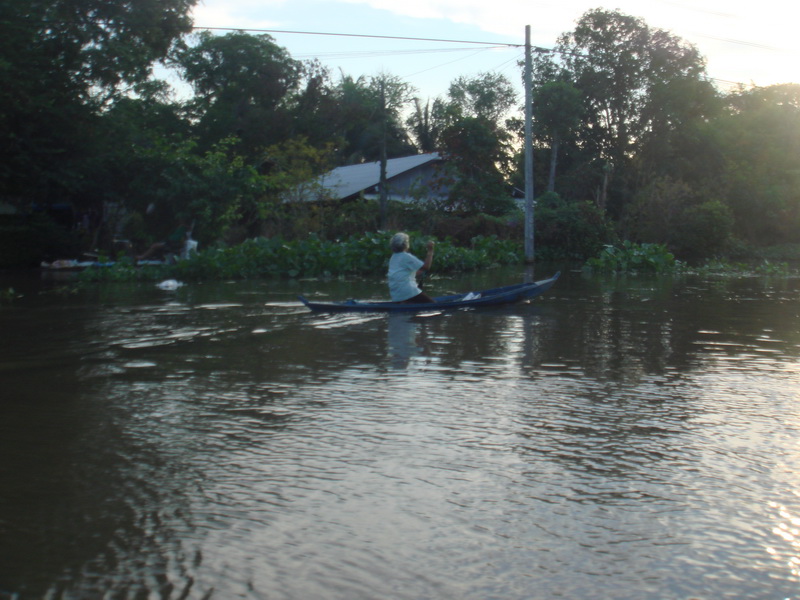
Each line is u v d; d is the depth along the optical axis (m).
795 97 59.16
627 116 51.91
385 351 9.08
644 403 6.52
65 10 24.72
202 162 27.33
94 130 25.84
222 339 9.91
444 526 3.88
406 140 63.06
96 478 4.56
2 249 24.61
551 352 9.08
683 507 4.16
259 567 3.42
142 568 3.40
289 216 30.75
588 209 35.53
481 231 35.84
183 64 43.28
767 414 6.18
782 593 3.23
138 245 27.17
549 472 4.71
